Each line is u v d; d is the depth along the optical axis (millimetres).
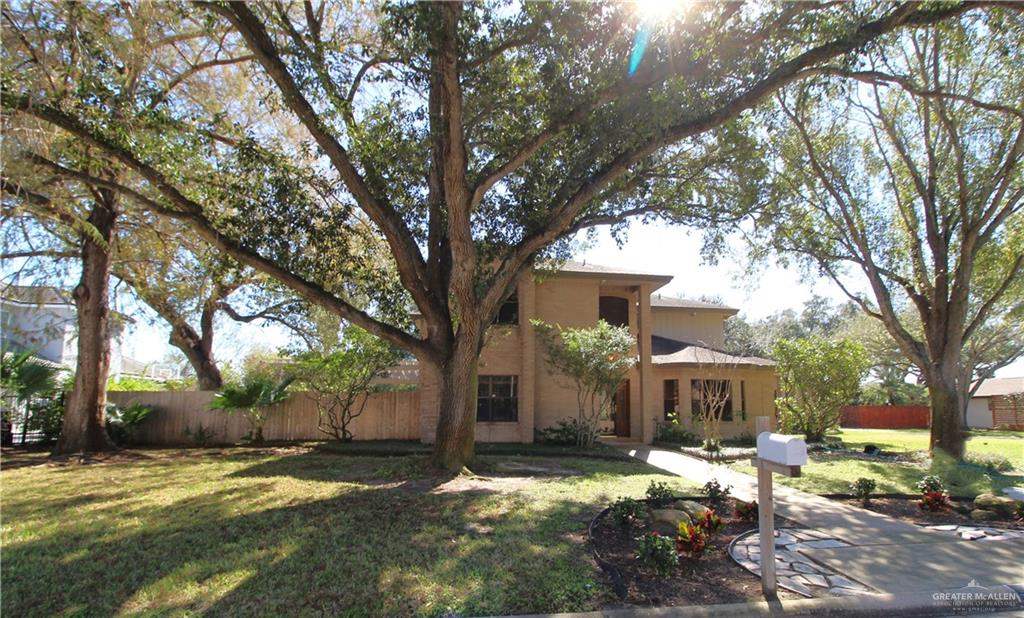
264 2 9016
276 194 10164
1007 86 13148
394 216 10438
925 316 15422
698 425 18406
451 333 11102
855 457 15586
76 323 17016
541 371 18922
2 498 8875
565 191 10727
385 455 14562
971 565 5855
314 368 16484
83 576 5266
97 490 9484
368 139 10203
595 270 19719
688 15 7605
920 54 13586
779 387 19875
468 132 11078
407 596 4715
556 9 7668
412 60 9000
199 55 12688
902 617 4758
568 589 4844
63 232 15047
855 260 15930
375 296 12484
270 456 14391
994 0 7812
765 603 4668
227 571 5328
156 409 18141
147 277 17031
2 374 15062
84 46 8453
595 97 8109
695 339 25047
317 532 6594
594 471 11688
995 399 38594
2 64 7910
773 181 13125
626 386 22516
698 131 8945
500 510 7684
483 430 18078
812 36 8641
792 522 7672
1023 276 16359
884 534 7074
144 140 9258
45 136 8789
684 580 5199
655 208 12078
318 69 8898
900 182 16172
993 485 10789
